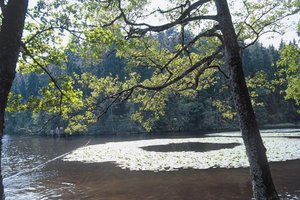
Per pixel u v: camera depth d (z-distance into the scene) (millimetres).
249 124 8102
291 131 66438
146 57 11711
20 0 5531
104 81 12234
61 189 22250
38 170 30781
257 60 110000
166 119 84125
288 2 12891
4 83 5305
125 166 30172
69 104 10172
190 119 89500
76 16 8656
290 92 28078
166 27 9312
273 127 87750
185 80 12398
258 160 8000
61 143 64688
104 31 8820
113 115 89688
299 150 34000
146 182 23031
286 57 25359
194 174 24672
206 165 27938
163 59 12086
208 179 22797
